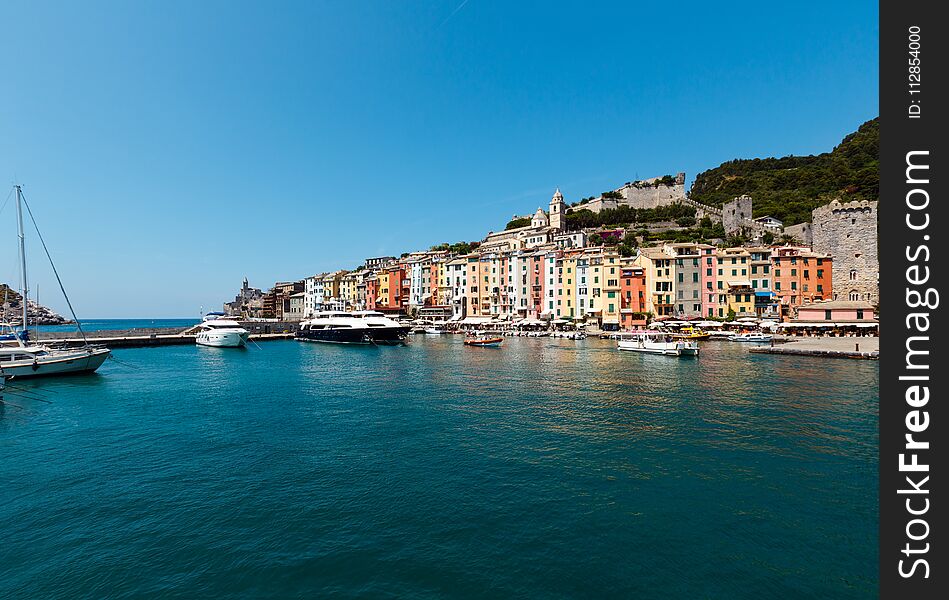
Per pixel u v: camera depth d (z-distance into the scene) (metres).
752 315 105.81
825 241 108.50
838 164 172.50
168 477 21.62
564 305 125.50
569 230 169.50
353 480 21.19
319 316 124.81
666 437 27.05
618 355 71.44
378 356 76.38
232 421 31.84
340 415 33.44
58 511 18.30
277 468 22.69
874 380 44.44
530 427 29.59
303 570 14.58
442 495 19.58
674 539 16.16
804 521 17.22
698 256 112.00
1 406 37.38
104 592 13.65
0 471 22.44
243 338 97.69
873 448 24.75
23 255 59.94
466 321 123.75
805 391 39.88
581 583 13.95
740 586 13.73
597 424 30.08
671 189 178.62
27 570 14.61
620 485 20.42
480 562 14.96
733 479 20.92
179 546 15.88
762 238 130.88
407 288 163.38
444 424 30.56
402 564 14.86
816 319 93.31
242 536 16.47
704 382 45.28
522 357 70.75
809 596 13.27
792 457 23.50
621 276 116.12
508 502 18.91
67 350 55.59
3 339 55.56
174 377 53.88
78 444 26.70
